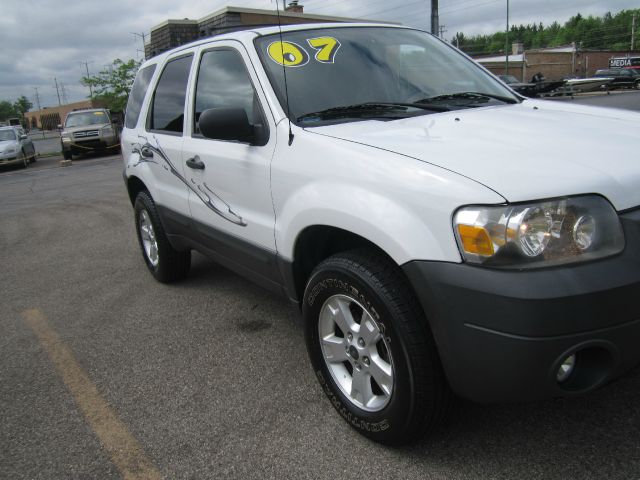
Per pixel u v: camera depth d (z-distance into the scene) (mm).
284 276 2777
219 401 2871
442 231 1915
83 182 13250
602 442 2283
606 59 70375
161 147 4066
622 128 2482
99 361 3447
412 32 3643
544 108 3055
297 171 2531
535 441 2328
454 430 2434
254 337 3609
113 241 6711
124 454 2504
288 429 2576
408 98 3062
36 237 7309
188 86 3758
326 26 3377
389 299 2086
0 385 3234
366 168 2201
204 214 3562
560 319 1749
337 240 2615
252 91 3010
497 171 1946
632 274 1820
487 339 1841
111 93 32562
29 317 4309
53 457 2523
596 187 1889
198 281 4828
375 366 2281
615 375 1906
